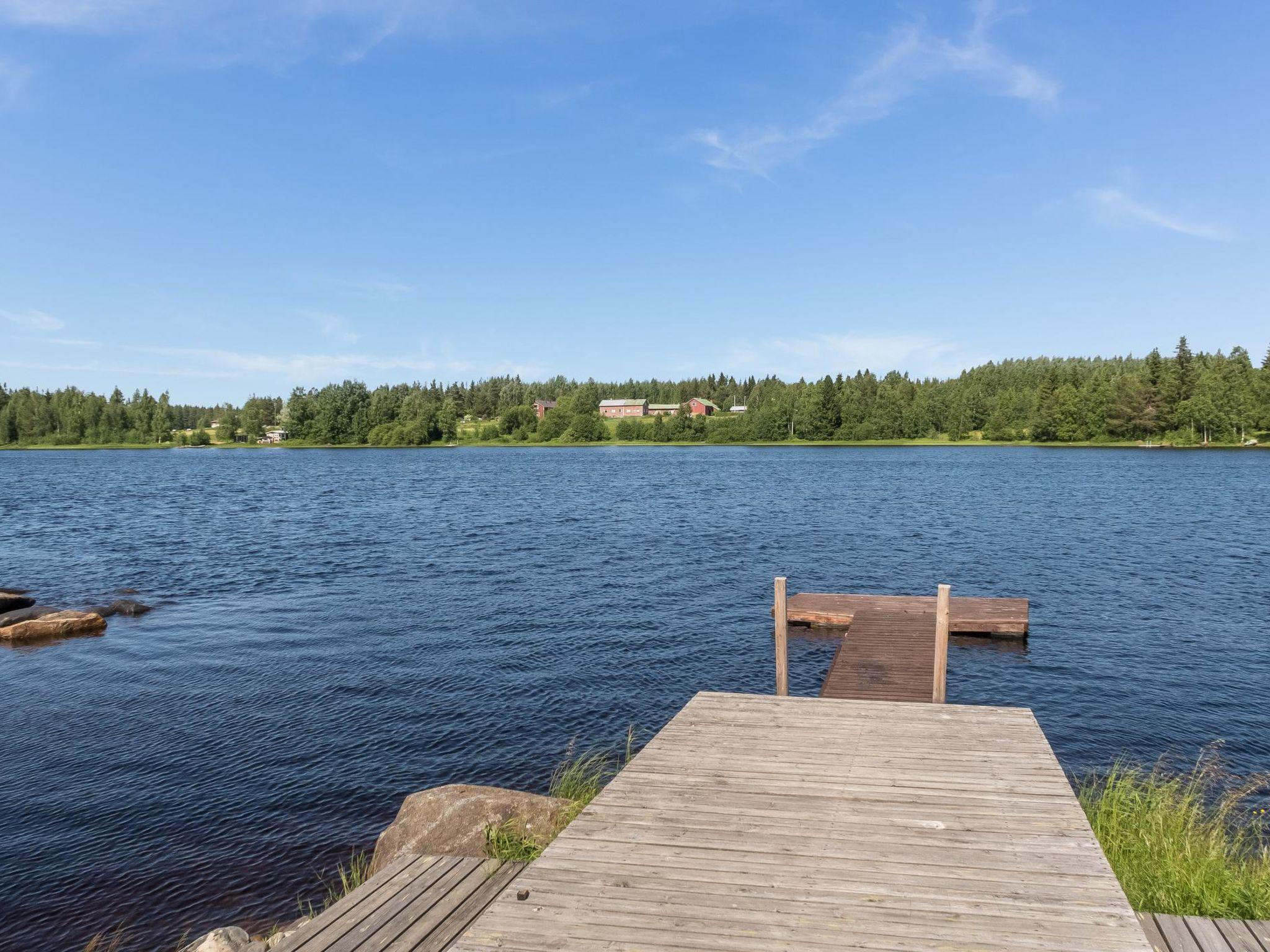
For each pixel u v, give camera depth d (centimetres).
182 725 1311
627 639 1834
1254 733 1288
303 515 4459
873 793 684
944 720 875
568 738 1252
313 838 948
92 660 1691
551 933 486
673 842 601
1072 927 484
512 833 795
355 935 549
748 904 513
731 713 911
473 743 1231
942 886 533
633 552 3078
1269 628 1925
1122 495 5241
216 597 2305
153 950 750
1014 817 636
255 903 820
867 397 16938
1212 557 2905
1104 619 2020
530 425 17612
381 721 1323
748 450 14362
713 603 2200
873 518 4131
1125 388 12688
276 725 1309
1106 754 1209
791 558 2923
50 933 775
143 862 898
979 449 13125
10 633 1834
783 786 703
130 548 3275
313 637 1858
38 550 3250
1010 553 3019
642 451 14338
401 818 840
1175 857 732
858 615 1895
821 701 955
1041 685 1516
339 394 16662
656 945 471
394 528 3844
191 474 8538
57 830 970
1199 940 542
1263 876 704
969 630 1830
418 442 16125
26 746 1229
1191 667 1628
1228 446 11819
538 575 2600
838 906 511
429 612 2098
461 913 579
